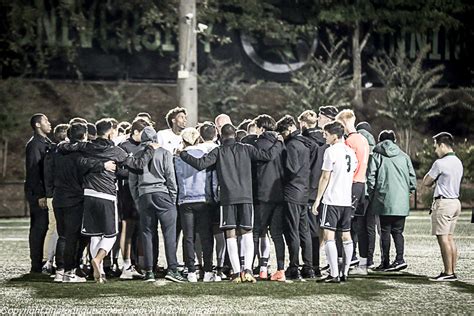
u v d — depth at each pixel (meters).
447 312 17.42
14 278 22.17
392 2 59.12
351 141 22.58
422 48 58.41
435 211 21.66
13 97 52.00
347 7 58.09
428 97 59.78
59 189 21.28
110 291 19.94
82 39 54.88
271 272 23.31
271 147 21.38
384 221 23.39
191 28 41.75
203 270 22.11
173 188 21.17
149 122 22.42
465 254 27.17
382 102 57.00
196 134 21.33
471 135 60.31
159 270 23.61
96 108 51.72
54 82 54.16
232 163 21.09
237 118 55.81
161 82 56.88
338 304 18.25
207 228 21.53
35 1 53.59
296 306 18.00
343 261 21.42
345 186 21.03
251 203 21.19
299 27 58.47
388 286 20.70
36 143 22.73
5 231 35.62
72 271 21.41
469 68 61.59
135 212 22.16
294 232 21.59
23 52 53.75
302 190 21.45
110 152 21.00
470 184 51.91
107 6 55.22
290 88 55.31
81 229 21.30
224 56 57.94
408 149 56.19
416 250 28.41
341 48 59.94
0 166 51.28
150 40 56.16
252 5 57.06
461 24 60.25
